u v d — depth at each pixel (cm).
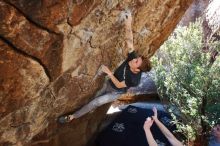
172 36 808
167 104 805
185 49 771
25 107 405
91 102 532
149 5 503
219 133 468
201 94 692
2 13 310
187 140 729
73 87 476
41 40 355
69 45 394
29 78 377
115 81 483
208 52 776
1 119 386
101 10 402
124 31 480
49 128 533
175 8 573
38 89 400
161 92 796
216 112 693
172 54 784
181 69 746
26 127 439
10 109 385
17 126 420
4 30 322
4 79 354
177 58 767
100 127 779
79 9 365
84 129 665
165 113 841
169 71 792
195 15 1094
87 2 369
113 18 434
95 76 507
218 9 1005
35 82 388
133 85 485
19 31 332
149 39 605
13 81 363
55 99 457
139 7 484
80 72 463
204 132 696
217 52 824
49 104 453
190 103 689
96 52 464
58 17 349
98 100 527
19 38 337
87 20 392
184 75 741
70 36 385
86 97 536
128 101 983
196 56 764
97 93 558
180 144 388
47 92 426
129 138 742
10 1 308
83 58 444
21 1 313
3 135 412
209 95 693
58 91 448
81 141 674
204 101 700
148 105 898
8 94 369
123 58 538
